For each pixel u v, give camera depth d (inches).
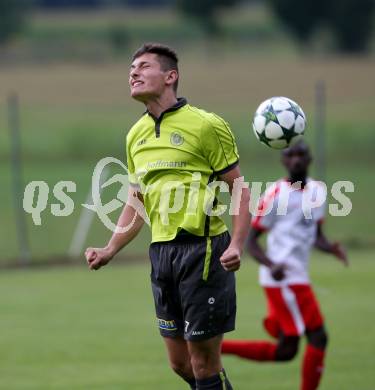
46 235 2999.5
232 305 912.3
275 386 1284.4
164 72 904.9
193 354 911.0
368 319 1737.2
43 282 2279.8
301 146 1239.5
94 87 7258.9
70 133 5625.0
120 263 2583.7
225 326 908.6
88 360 1443.2
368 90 6702.8
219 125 902.4
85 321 1770.4
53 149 5300.2
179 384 1277.1
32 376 1334.9
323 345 1213.7
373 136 5221.5
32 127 5841.5
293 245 1229.1
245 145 4886.8
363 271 2320.4
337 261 2503.7
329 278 2220.7
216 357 912.9
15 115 2908.5
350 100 6373.0
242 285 2161.7
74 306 1936.5
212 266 896.3
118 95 6924.2
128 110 6348.4
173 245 905.5
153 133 912.9
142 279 2305.6
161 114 907.4
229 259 870.4
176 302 925.8
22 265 2581.2
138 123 930.1
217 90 6815.9
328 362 1403.8
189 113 905.5
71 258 2650.1
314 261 2518.5
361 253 2662.4
